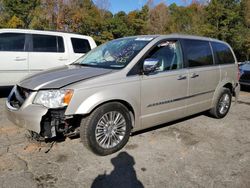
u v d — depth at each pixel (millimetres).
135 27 37031
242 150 4203
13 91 4004
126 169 3514
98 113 3654
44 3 28391
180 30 38438
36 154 3830
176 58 4660
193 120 5621
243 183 3266
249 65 9641
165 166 3619
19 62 7219
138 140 4434
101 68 4113
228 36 30469
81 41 8609
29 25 29297
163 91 4340
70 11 28938
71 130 3785
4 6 29859
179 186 3166
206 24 32031
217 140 4582
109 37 32188
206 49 5340
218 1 31375
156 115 4336
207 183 3242
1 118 5402
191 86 4832
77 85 3498
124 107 3928
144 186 3156
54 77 3807
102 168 3520
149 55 4223
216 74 5422
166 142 4398
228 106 5945
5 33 7062
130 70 3961
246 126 5379
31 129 3484
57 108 3420
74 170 3447
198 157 3912
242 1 31688
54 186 3096
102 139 3791
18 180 3180
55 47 7941
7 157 3717
